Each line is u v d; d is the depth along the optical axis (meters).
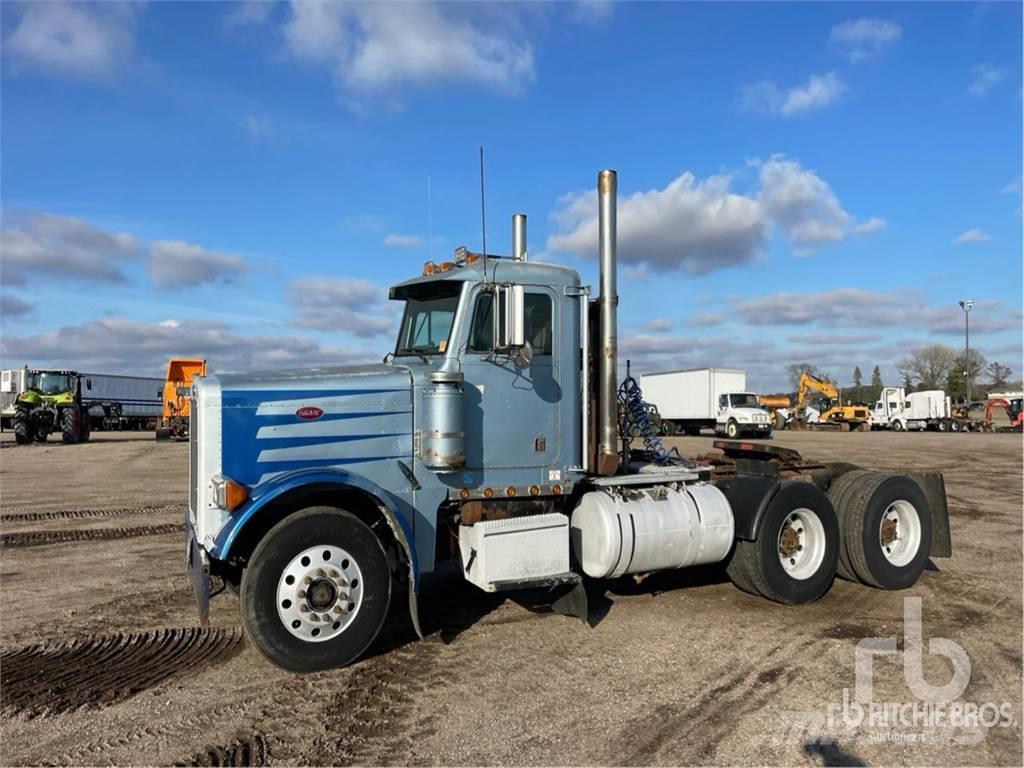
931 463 21.91
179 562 8.76
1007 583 7.82
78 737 4.29
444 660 5.50
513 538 5.97
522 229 7.42
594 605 7.00
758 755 4.04
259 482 5.39
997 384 92.06
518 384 6.25
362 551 5.36
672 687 4.97
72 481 16.84
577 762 3.96
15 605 6.94
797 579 7.00
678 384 45.88
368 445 5.73
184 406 30.98
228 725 4.43
